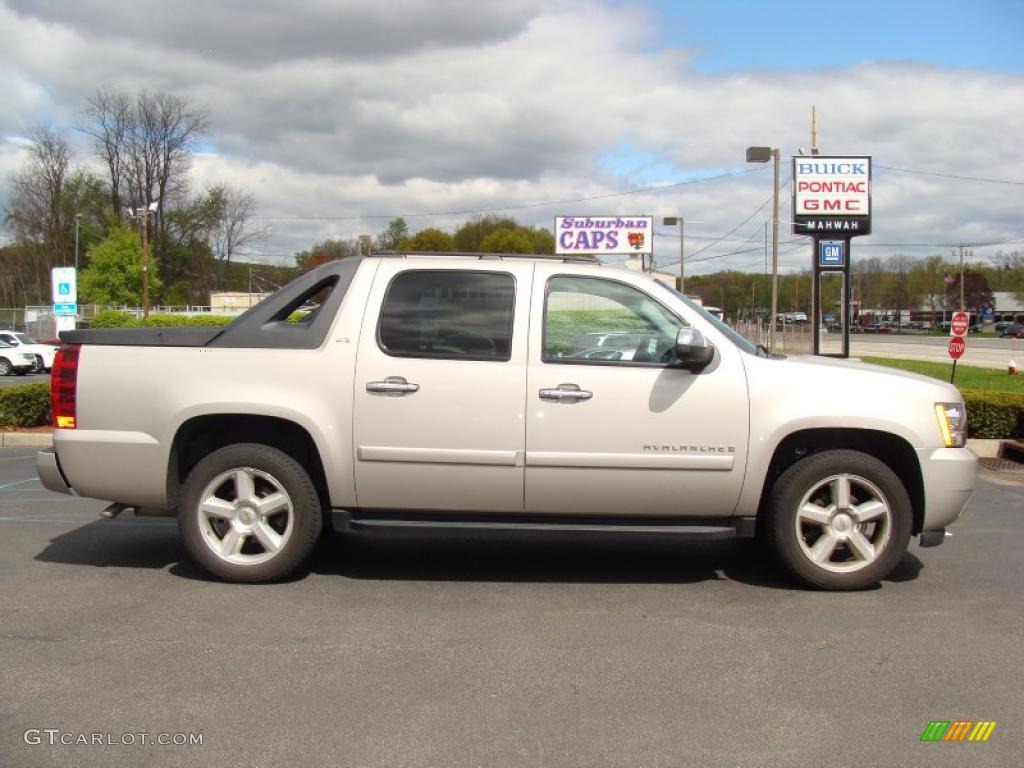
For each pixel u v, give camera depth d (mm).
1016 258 109438
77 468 5207
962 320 18094
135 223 73438
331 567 5734
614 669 4074
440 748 3316
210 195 79688
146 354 5191
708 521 5250
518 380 5035
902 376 5266
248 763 3201
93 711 3604
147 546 6207
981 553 6211
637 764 3209
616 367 5074
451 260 5277
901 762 3246
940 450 5121
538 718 3568
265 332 5219
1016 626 4688
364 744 3344
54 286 23828
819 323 22938
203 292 79625
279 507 5207
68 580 5371
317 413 5078
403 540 6508
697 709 3662
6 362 31641
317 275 5344
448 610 4898
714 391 5047
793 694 3816
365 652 4258
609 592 5262
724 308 95312
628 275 5266
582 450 5020
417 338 5133
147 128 73188
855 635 4535
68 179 75875
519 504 5141
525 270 5234
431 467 5062
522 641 4426
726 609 4949
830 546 5188
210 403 5082
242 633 4496
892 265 114938
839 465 5090
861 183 22219
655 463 5031
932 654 4281
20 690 3795
